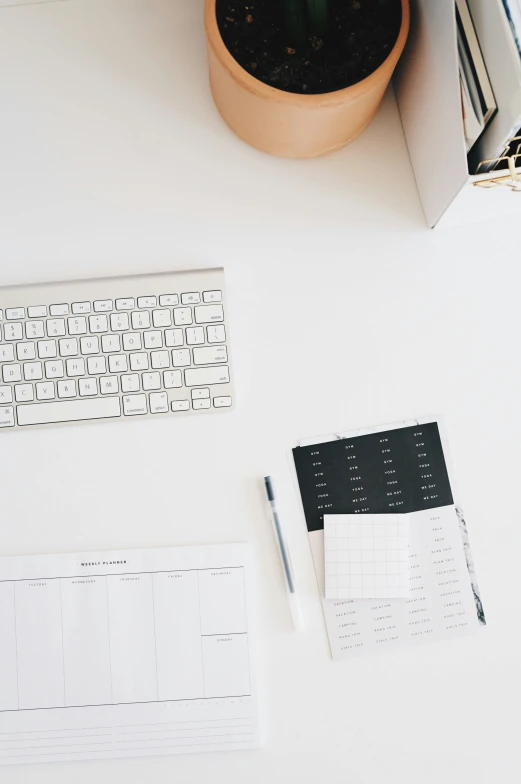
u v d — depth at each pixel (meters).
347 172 0.81
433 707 0.75
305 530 0.77
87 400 0.76
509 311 0.80
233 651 0.75
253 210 0.80
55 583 0.76
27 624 0.75
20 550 0.76
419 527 0.77
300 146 0.76
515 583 0.77
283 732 0.75
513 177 0.65
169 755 0.75
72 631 0.75
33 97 0.80
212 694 0.75
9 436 0.77
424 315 0.79
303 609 0.76
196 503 0.77
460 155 0.66
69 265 0.79
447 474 0.78
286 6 0.69
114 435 0.77
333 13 0.73
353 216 0.80
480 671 0.76
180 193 0.80
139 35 0.81
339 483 0.77
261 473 0.77
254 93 0.68
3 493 0.77
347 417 0.78
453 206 0.73
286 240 0.80
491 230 0.80
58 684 0.75
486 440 0.78
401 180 0.81
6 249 0.79
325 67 0.72
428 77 0.70
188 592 0.76
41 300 0.77
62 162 0.80
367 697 0.75
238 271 0.79
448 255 0.80
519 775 0.75
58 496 0.77
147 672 0.75
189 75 0.81
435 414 0.78
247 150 0.80
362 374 0.79
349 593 0.76
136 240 0.79
